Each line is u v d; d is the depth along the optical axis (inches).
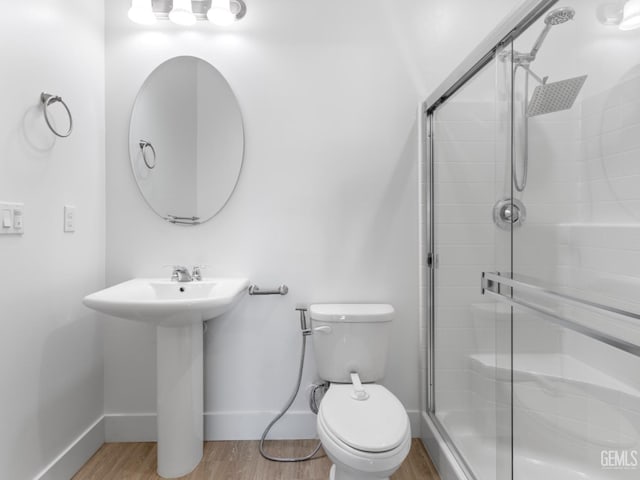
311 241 72.7
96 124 68.7
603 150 32.6
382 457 43.9
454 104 61.2
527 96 41.0
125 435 71.1
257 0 72.4
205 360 72.2
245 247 72.4
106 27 71.7
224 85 72.1
